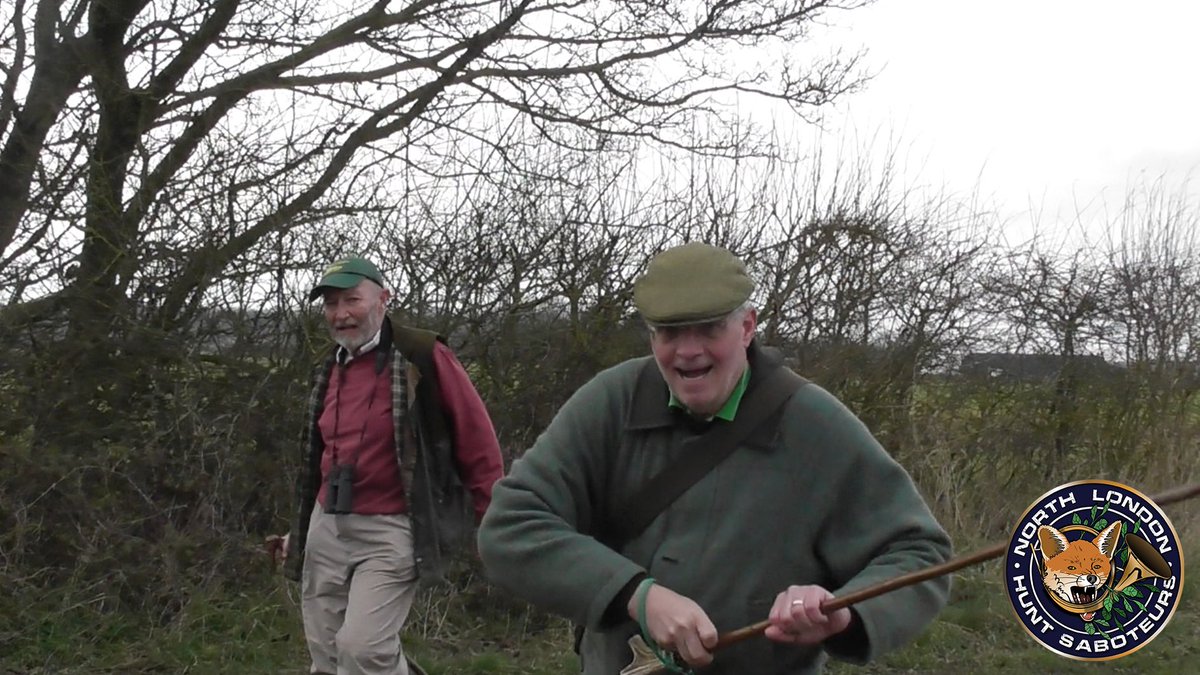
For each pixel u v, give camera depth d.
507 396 7.30
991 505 9.12
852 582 2.27
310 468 4.71
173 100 7.09
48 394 6.31
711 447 2.41
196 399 6.56
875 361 8.81
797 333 8.59
